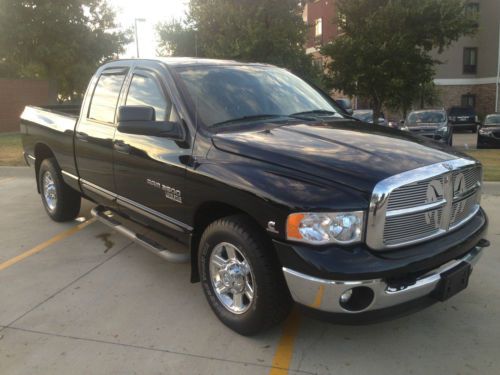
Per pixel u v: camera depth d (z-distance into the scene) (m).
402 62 16.53
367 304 2.89
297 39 14.78
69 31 22.34
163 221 4.08
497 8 33.09
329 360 3.23
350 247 2.89
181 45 18.81
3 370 3.16
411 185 2.97
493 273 4.57
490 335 3.52
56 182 5.97
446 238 3.23
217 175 3.38
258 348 3.37
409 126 17.92
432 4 15.97
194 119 3.77
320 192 2.93
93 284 4.45
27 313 3.91
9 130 22.09
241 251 3.29
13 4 21.09
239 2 14.76
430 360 3.23
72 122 5.40
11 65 26.05
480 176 3.67
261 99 4.24
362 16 17.30
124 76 4.71
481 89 34.97
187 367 3.18
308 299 2.93
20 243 5.58
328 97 4.98
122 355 3.32
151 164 4.02
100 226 6.16
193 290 4.30
